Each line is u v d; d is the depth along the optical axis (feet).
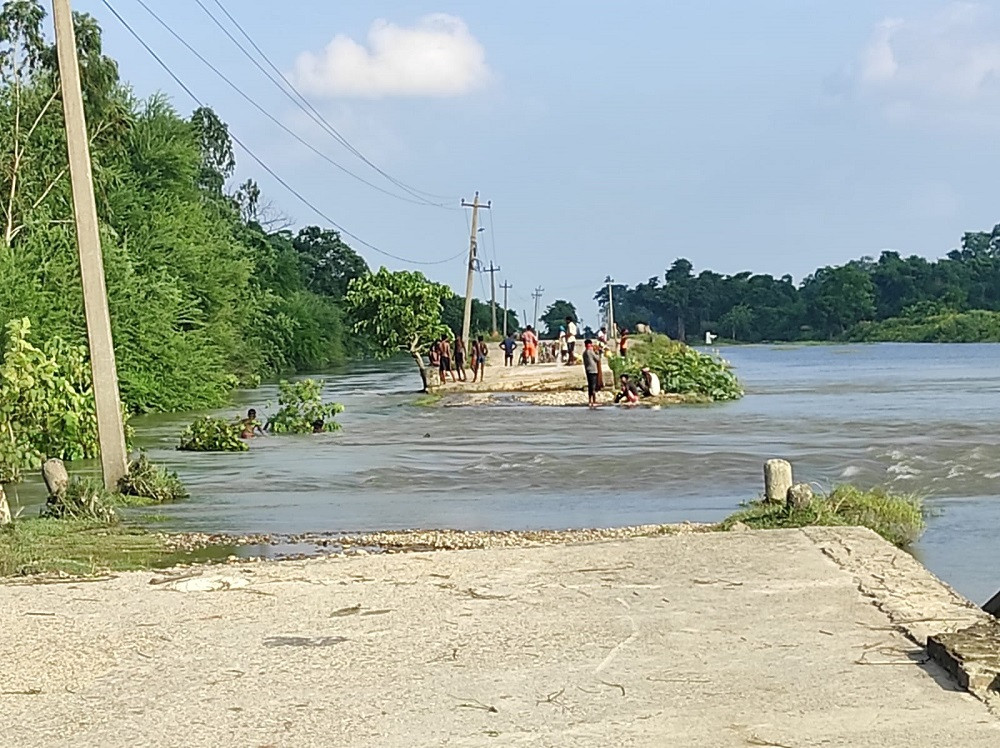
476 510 61.26
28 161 156.46
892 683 23.16
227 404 166.71
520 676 24.22
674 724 21.22
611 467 79.46
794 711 21.72
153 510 61.16
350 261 453.58
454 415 130.41
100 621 29.50
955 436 95.50
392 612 29.63
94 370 64.34
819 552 35.42
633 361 167.73
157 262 175.83
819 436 97.91
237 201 337.31
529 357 203.00
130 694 23.66
